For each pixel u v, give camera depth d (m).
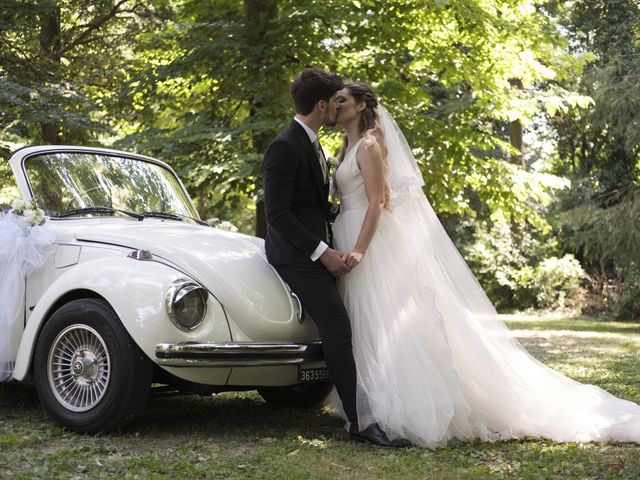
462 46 12.60
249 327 3.94
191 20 11.81
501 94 12.23
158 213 5.11
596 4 21.38
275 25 10.34
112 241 4.23
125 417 3.84
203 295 3.86
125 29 15.66
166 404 5.00
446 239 4.36
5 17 10.73
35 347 4.15
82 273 4.02
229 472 3.23
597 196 20.81
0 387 5.28
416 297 4.09
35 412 4.52
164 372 4.10
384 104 10.81
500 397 4.15
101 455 3.52
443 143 11.68
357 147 4.25
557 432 4.09
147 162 5.51
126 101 12.09
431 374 3.93
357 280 4.17
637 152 20.02
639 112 18.09
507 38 11.48
